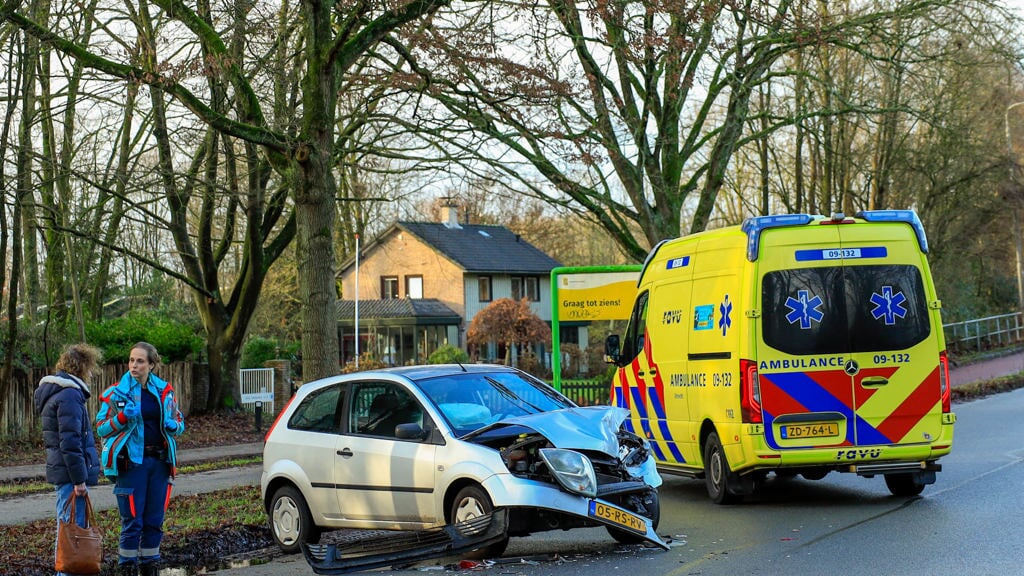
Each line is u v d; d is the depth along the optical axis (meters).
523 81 16.30
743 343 10.98
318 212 14.18
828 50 24.52
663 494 13.21
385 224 62.22
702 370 11.89
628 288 22.66
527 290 63.44
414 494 9.12
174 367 30.84
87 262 29.58
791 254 10.98
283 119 18.34
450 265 59.72
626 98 25.22
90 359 8.24
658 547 9.10
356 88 17.53
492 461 8.60
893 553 8.23
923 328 11.01
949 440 10.95
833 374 10.88
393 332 59.56
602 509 8.55
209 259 30.83
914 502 11.02
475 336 47.41
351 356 60.66
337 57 14.31
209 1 18.94
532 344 53.44
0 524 12.14
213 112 14.20
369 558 8.88
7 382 22.89
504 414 9.44
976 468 13.35
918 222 11.13
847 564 7.90
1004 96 37.81
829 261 10.98
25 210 24.08
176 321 41.00
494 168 19.20
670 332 12.85
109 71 14.55
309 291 14.08
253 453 22.03
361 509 9.61
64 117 24.64
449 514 8.90
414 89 16.53
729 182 40.50
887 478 11.62
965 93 32.06
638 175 24.31
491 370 10.09
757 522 10.27
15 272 22.80
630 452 9.36
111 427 8.38
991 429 18.64
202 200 30.17
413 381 9.58
